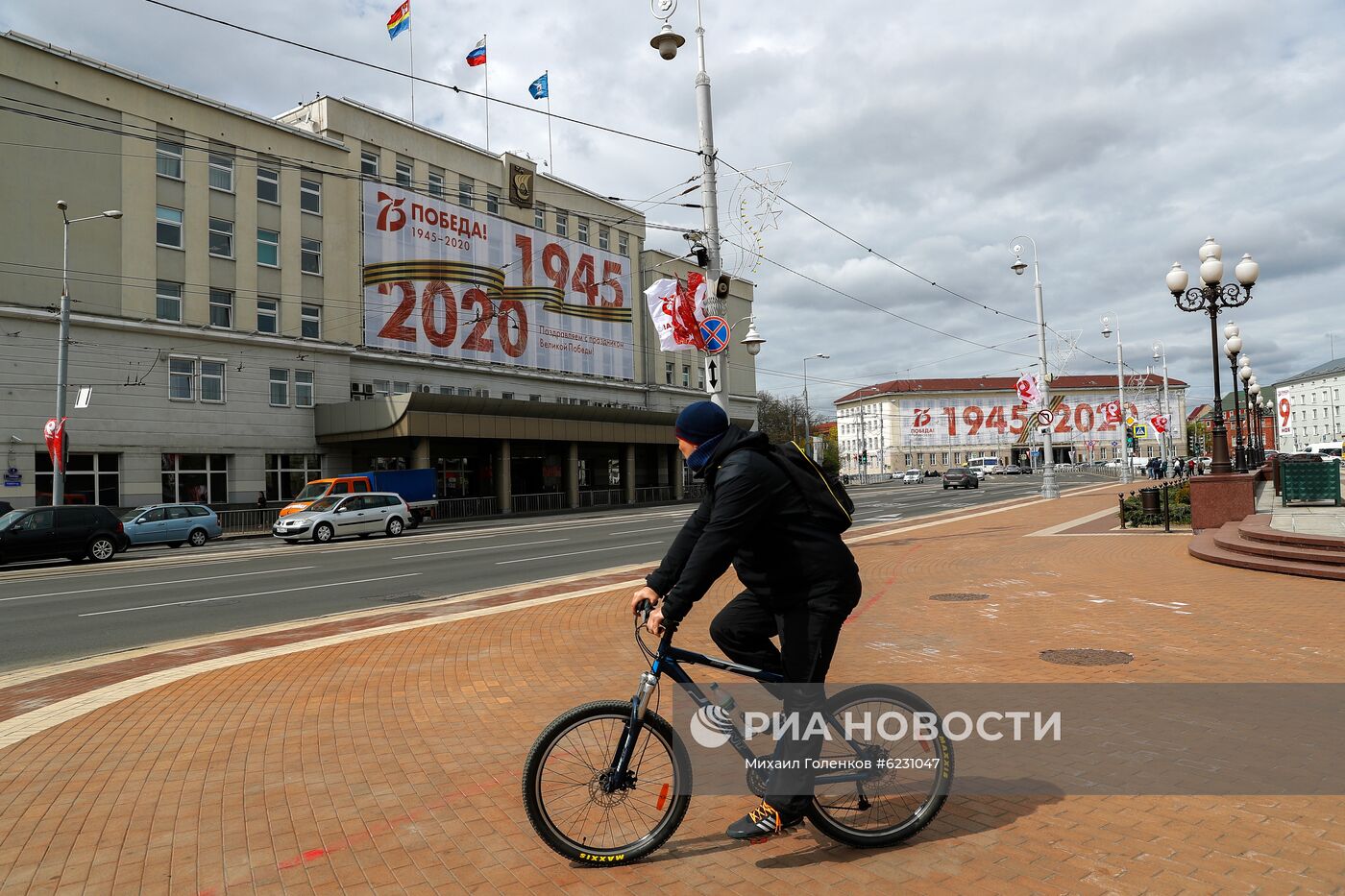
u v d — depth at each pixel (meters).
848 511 3.42
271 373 34.91
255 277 34.38
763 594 3.45
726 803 4.02
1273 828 3.53
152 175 31.28
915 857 3.38
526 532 27.55
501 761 4.72
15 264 27.69
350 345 38.03
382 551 21.17
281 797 4.22
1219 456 17.27
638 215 56.94
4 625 10.74
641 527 27.89
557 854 3.47
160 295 31.50
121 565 19.53
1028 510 27.94
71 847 3.67
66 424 28.64
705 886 3.17
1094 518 22.84
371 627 9.30
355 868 3.39
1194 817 3.66
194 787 4.40
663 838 3.46
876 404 118.38
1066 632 7.90
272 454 34.97
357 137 39.03
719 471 3.36
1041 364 34.28
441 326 42.34
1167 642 7.30
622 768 3.44
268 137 35.00
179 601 12.61
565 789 3.38
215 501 33.03
